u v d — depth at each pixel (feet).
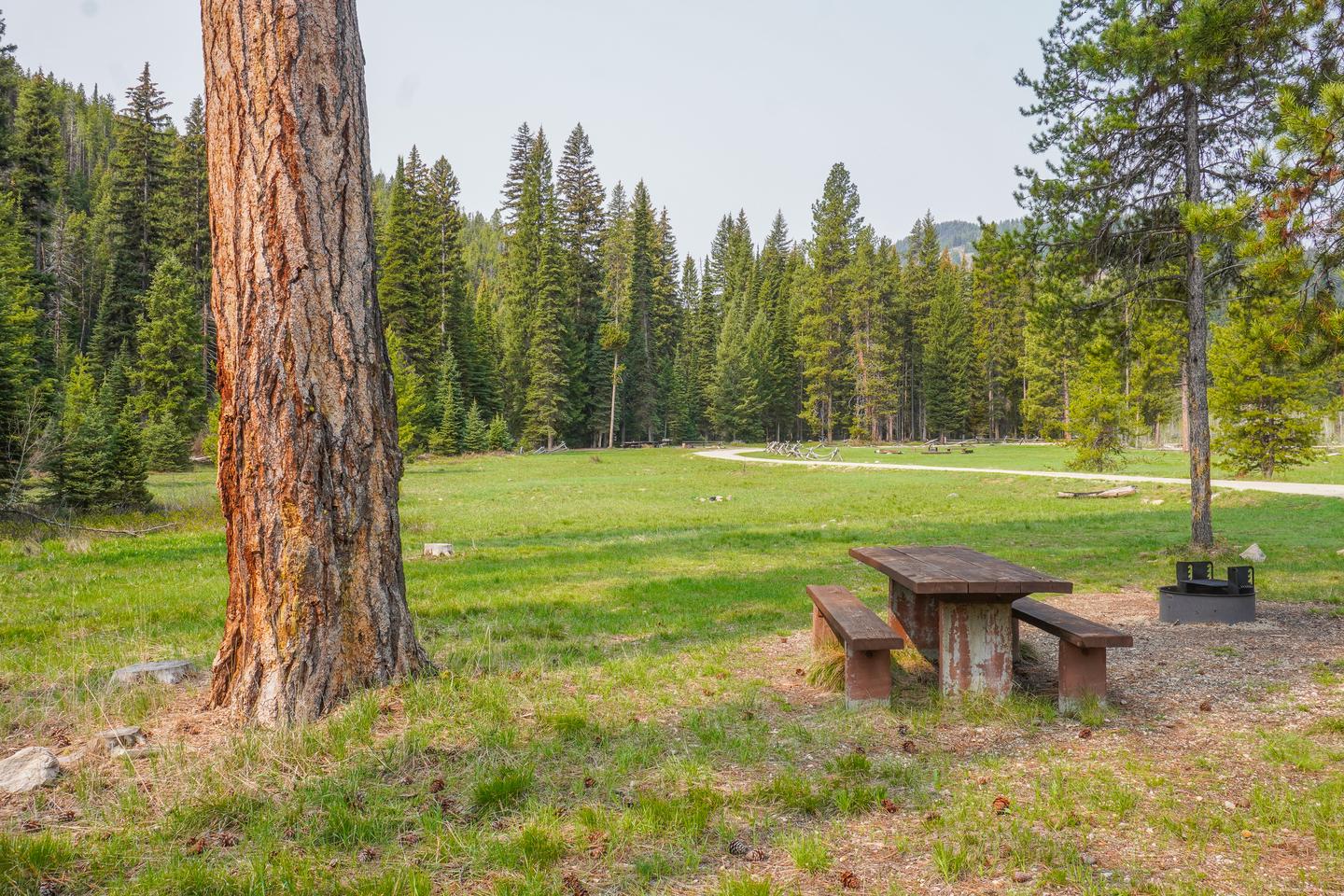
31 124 128.67
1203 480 39.65
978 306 249.96
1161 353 100.94
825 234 232.12
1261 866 9.18
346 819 10.53
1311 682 16.49
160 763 12.18
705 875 9.29
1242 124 37.65
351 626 15.08
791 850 9.73
